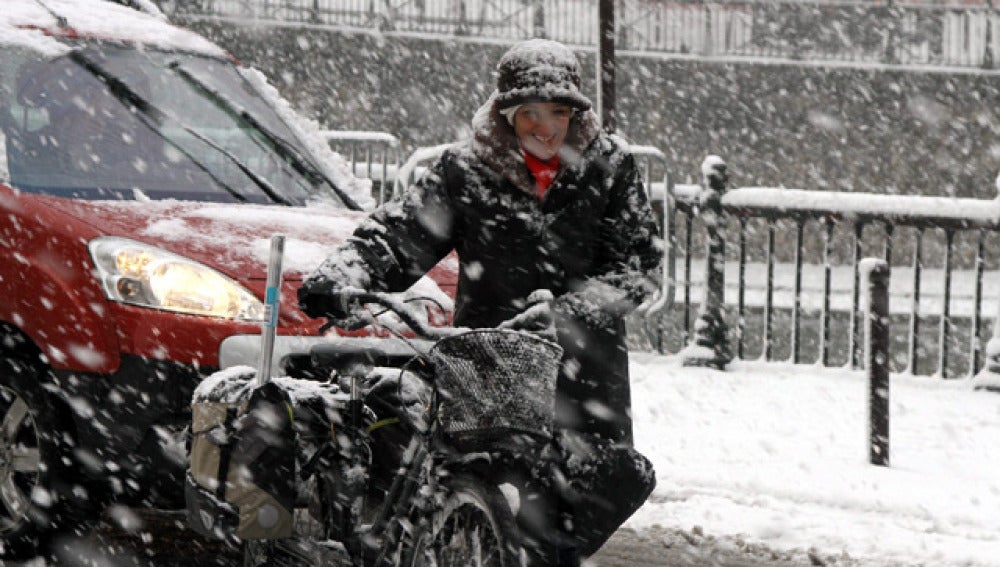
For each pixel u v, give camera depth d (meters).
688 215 28.58
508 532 10.21
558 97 11.16
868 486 18.91
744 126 78.50
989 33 77.81
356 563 11.59
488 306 11.91
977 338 27.09
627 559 16.08
